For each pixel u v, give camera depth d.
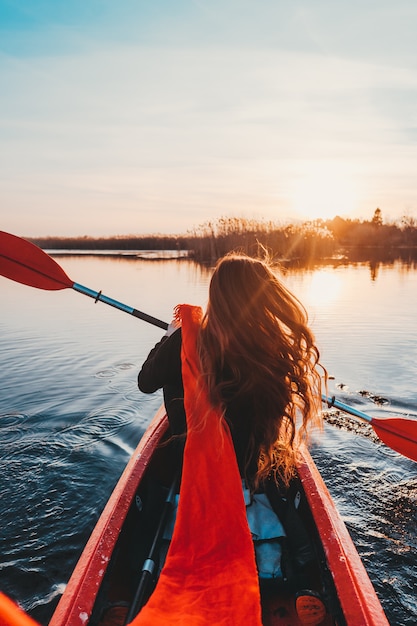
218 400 1.67
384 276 17.86
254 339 1.67
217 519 1.60
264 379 1.68
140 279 16.55
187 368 1.73
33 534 2.98
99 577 1.73
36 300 11.48
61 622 1.52
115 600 1.86
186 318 1.85
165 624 1.35
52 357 6.47
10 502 3.26
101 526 2.04
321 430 2.04
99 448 3.97
